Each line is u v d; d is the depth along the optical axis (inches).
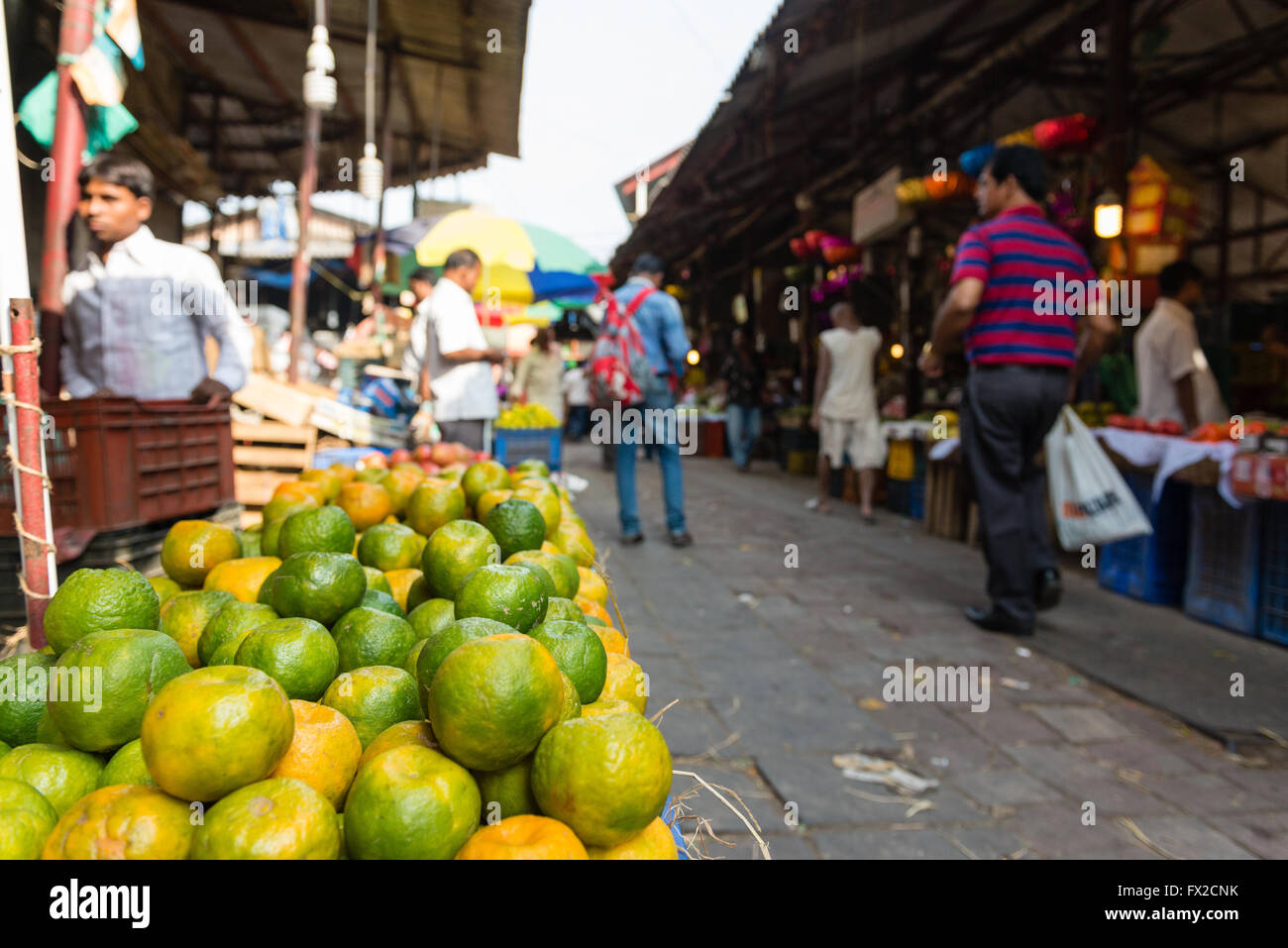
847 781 117.6
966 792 115.0
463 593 52.4
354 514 83.8
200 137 404.8
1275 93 322.3
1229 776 120.8
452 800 35.0
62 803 38.2
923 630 187.8
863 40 327.6
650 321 259.4
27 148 197.5
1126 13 246.8
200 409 105.0
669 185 532.4
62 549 80.1
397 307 477.7
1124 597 219.8
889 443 362.6
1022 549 182.1
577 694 47.0
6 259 54.9
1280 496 160.1
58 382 111.3
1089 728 136.7
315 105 217.2
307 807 33.6
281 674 45.3
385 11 281.6
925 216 377.1
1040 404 175.8
